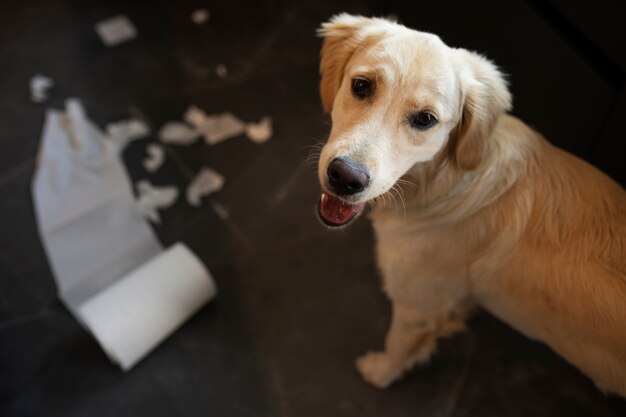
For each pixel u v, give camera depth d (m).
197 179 2.54
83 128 2.69
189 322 2.19
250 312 2.21
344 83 1.38
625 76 1.80
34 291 2.25
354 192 1.27
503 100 1.37
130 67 2.95
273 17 3.12
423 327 1.80
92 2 3.22
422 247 1.58
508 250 1.50
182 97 2.82
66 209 2.46
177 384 2.05
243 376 2.07
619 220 1.42
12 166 2.59
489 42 2.29
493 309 1.69
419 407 2.00
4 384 2.04
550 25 1.98
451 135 1.40
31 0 3.25
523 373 2.06
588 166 1.52
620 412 1.96
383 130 1.27
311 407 2.01
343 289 2.25
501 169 1.47
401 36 1.31
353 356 2.11
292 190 2.51
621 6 1.69
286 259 2.33
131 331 2.00
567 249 1.43
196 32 3.08
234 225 2.42
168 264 2.12
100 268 2.30
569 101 2.03
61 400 2.02
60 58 2.98
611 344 1.38
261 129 2.70
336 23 1.48
